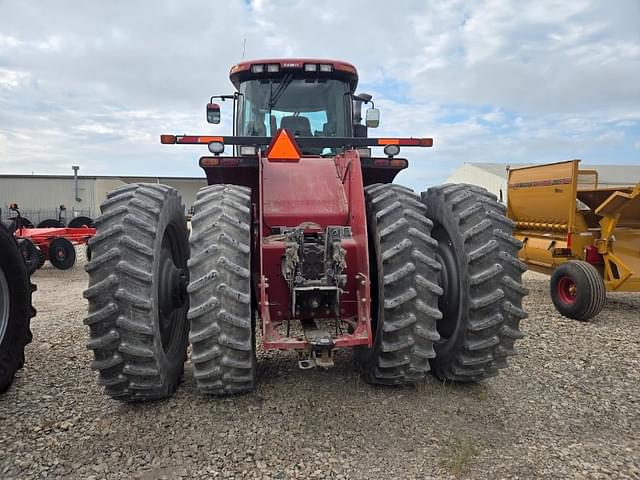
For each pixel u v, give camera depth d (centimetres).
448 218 352
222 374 299
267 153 361
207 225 307
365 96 575
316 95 546
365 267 318
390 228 321
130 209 314
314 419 308
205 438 285
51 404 332
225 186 348
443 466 260
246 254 301
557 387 374
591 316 619
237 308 293
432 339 315
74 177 3734
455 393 353
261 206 328
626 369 419
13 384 368
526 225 867
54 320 593
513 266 331
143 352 295
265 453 270
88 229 1159
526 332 551
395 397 342
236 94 565
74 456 267
